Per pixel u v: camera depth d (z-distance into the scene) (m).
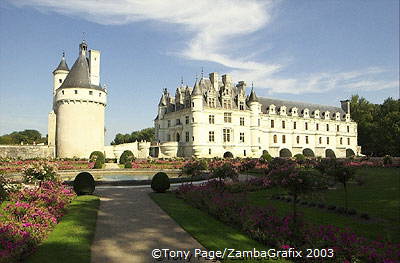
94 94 59.84
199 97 62.81
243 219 11.57
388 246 8.77
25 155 57.62
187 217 13.60
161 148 66.94
